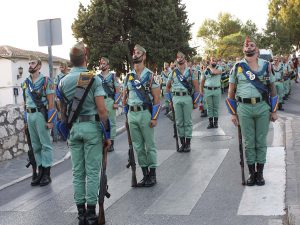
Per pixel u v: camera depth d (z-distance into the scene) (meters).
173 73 9.27
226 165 7.79
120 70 36.72
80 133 5.28
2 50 36.69
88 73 5.29
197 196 6.20
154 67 36.12
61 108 5.44
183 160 8.46
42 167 7.53
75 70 5.40
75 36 35.94
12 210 6.22
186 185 6.78
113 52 34.88
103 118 5.30
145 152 6.96
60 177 7.99
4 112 9.73
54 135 11.46
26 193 7.08
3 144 9.61
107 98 9.90
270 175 6.86
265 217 5.22
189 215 5.49
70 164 9.02
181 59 9.28
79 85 5.25
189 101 9.16
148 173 6.99
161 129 12.89
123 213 5.73
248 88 6.30
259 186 6.39
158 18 34.94
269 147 8.69
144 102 6.79
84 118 5.29
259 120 6.38
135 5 35.47
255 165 6.73
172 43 35.31
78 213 5.52
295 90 23.59
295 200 5.64
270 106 6.40
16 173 8.51
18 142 10.15
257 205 5.64
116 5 34.91
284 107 16.64
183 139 9.29
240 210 5.51
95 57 35.34
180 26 35.59
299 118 12.12
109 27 35.06
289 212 5.02
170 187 6.75
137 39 35.28
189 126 9.26
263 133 6.42
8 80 36.12
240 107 6.41
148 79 6.82
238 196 6.06
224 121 13.25
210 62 12.43
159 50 34.53
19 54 36.78
